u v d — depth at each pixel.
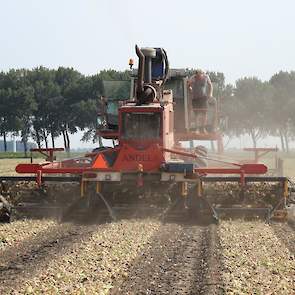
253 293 11.41
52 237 17.58
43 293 11.27
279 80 148.88
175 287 11.91
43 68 141.50
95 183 21.61
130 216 21.42
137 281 12.36
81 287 11.69
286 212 21.06
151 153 21.58
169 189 21.59
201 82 27.31
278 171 25.92
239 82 144.00
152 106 22.38
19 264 13.80
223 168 21.11
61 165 22.98
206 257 14.73
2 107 129.12
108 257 14.54
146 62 23.62
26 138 135.38
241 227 19.66
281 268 13.51
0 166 66.94
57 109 133.12
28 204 21.67
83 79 133.50
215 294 11.37
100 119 28.16
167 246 16.20
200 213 21.31
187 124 27.22
